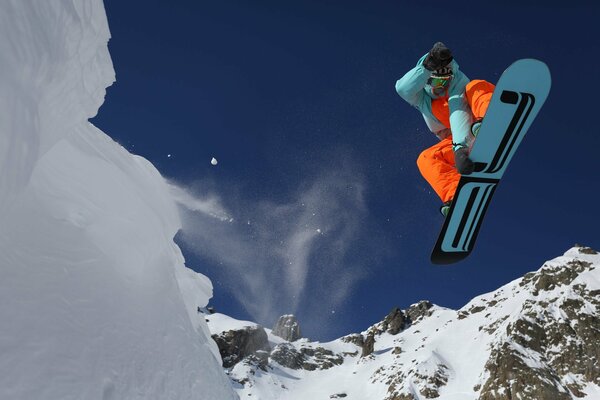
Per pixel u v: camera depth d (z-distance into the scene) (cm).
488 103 398
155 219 368
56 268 235
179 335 345
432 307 16550
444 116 464
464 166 393
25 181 167
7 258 209
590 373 9000
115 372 235
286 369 14700
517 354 9788
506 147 396
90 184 308
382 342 15700
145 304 311
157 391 268
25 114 157
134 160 410
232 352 14525
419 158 456
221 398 361
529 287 13350
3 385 167
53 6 186
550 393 8744
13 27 157
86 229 281
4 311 189
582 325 9950
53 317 212
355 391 12594
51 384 187
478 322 13250
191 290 491
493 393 9294
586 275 11238
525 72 377
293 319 18175
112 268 291
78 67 221
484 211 421
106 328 248
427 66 444
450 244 422
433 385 10731
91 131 362
